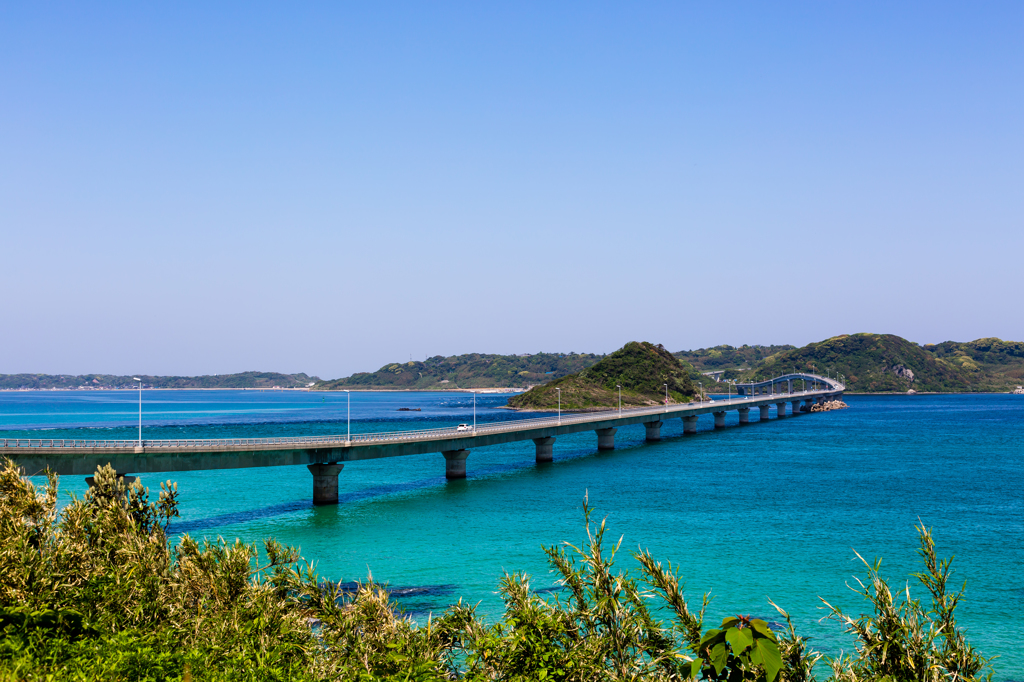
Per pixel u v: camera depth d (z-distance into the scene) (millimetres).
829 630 36062
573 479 96500
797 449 140000
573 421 126062
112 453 64875
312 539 58344
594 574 15227
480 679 14750
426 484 92375
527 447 148375
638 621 14758
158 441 73125
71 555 22438
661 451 138125
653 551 52844
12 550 20625
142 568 20922
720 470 106062
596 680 13883
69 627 18281
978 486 87438
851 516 67500
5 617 18000
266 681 14758
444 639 16812
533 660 14398
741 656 11594
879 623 13570
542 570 47594
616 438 172750
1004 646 33906
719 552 52562
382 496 82375
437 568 48625
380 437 83562
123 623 18750
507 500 78438
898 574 46469
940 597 13633
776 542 56031
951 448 139125
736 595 42031
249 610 17875
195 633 17547
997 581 44750
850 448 140875
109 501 25594
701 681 13547
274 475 103500
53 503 25062
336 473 78000
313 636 17828
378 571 47938
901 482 91438
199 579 20141
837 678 13680
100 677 14617
